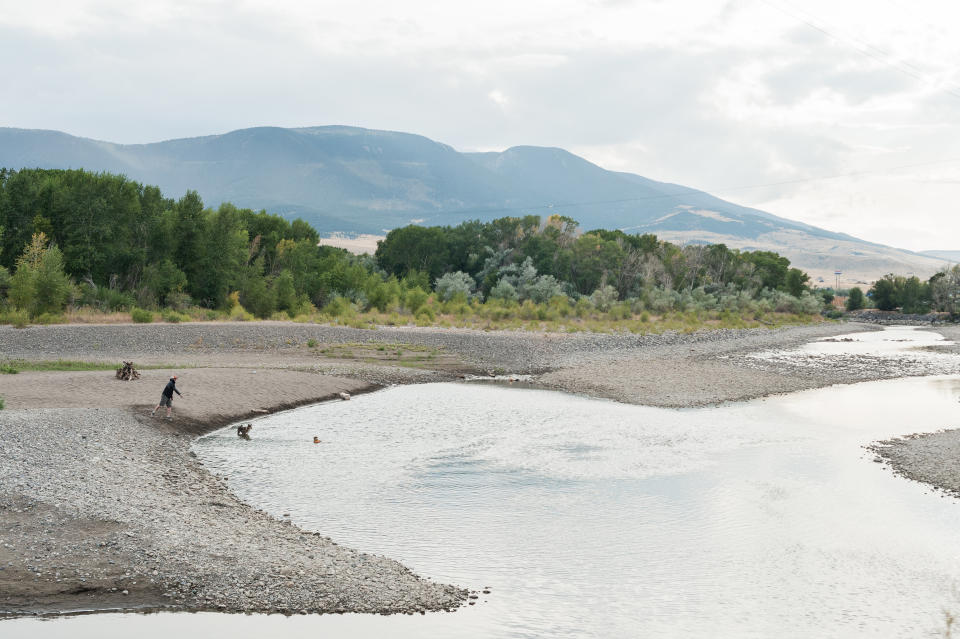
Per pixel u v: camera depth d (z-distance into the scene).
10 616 11.98
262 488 21.12
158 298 76.44
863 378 48.69
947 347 74.44
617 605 13.71
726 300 129.00
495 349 60.44
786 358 60.47
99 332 53.31
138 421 28.16
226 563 14.58
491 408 35.75
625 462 24.77
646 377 46.97
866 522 18.61
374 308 93.19
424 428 30.52
